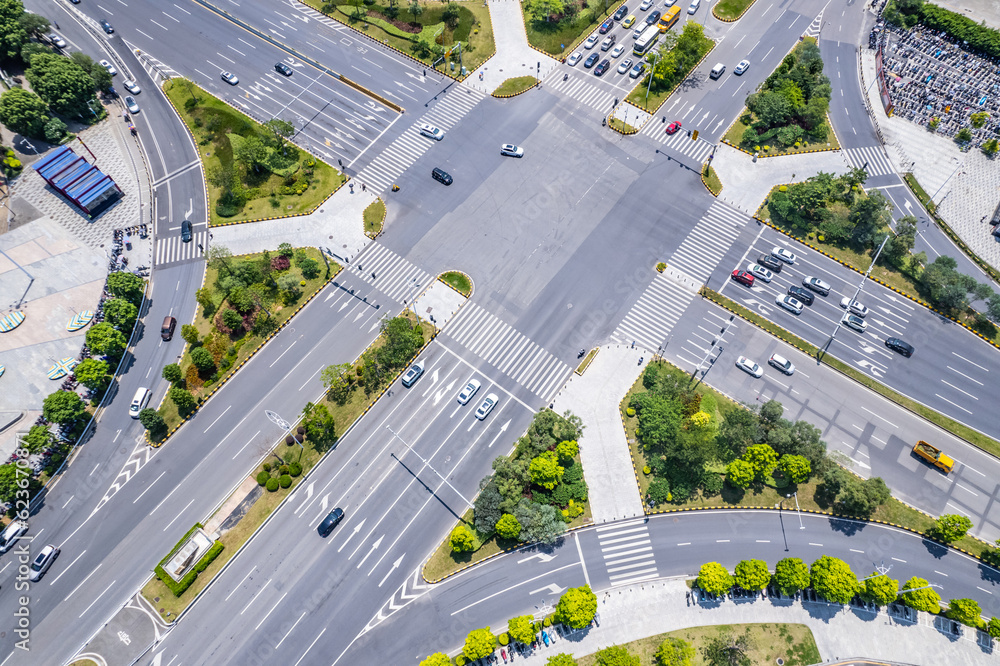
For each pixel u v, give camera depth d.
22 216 130.88
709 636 90.44
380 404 110.00
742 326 117.06
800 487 101.75
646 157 137.88
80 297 121.31
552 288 121.62
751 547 97.19
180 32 160.12
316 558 97.19
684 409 104.56
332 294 122.12
